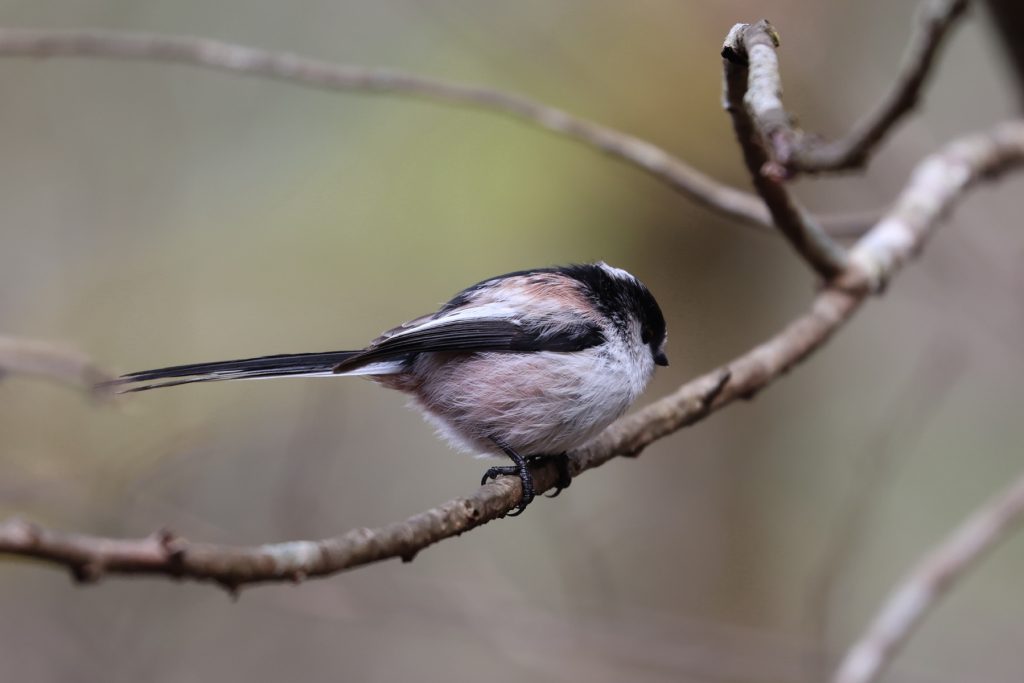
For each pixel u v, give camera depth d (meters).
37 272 13.06
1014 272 12.13
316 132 13.84
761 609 12.70
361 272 13.17
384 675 12.26
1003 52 9.80
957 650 12.41
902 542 12.91
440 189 13.32
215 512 11.47
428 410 7.81
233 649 11.87
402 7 13.61
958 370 11.91
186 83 13.90
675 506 13.21
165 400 11.52
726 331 13.36
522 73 12.92
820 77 12.48
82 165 13.59
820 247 7.36
